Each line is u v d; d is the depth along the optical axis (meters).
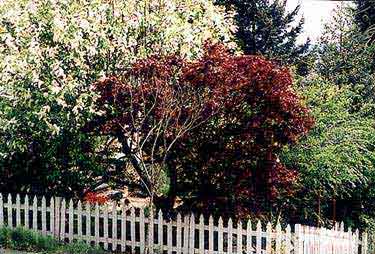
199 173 11.18
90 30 12.07
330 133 13.52
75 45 11.84
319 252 10.55
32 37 12.12
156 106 10.80
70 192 12.63
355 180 13.75
